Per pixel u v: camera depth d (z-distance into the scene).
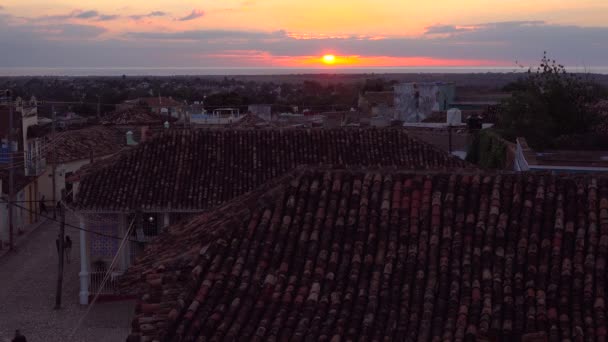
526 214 10.20
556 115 32.56
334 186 11.04
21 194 40.91
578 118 32.84
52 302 26.56
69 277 30.25
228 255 10.05
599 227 10.00
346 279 9.56
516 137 29.45
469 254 9.66
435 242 9.90
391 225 10.27
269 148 27.61
